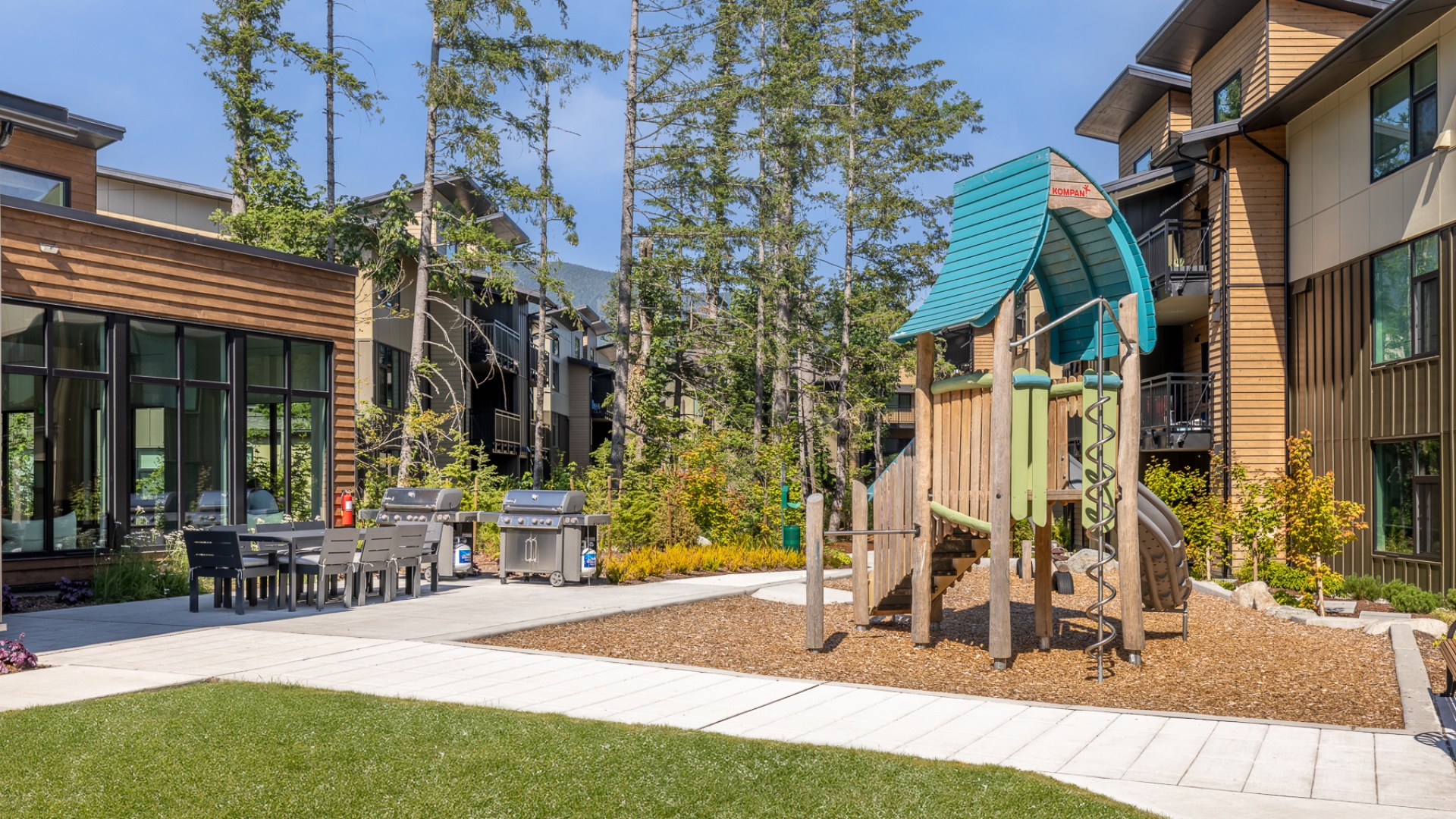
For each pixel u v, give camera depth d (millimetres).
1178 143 20000
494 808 4254
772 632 9867
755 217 31281
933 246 32594
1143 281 8797
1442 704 6828
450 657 7934
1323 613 12719
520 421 38594
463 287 25344
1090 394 8445
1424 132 15344
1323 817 4355
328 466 15695
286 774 4613
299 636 8875
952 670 8211
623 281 27312
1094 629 10391
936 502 9102
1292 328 18922
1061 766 5164
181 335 13594
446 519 14203
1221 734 5902
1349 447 17109
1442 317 14758
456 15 22812
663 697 6676
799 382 33906
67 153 18500
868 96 32531
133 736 5184
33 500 11914
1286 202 19156
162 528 13297
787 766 4961
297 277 15211
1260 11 19672
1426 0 14297
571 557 13336
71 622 9859
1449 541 14523
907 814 4277
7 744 5027
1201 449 20391
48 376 12062
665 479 18891
